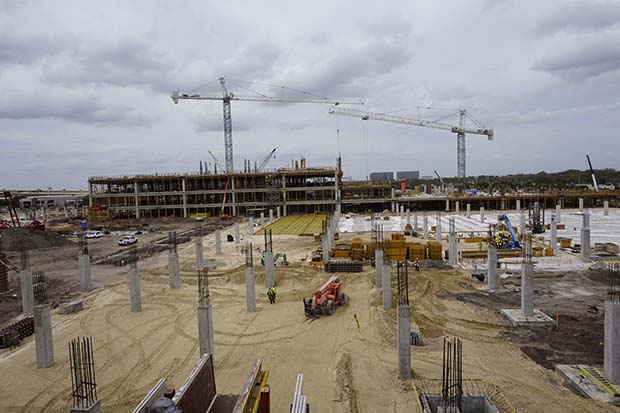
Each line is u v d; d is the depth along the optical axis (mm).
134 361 20062
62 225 88500
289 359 19625
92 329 24562
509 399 15219
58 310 28266
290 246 53250
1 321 26938
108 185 106625
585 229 38000
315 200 100062
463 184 166000
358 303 27547
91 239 68312
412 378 17094
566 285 30594
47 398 16922
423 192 140750
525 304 23438
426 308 25844
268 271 32219
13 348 22188
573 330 21656
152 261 46188
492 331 22000
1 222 76312
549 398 15297
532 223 62344
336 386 16734
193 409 12531
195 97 145125
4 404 16562
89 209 99375
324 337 22016
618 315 15930
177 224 87750
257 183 103188
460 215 88688
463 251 42781
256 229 72062
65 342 22656
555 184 167750
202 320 19094
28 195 188500
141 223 89375
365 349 20297
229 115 148250
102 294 32312
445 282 31938
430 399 14539
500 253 41781
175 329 24094
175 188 104438
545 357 18688
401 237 45094
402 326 16922
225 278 36469
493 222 75438
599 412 14328
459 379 14234
